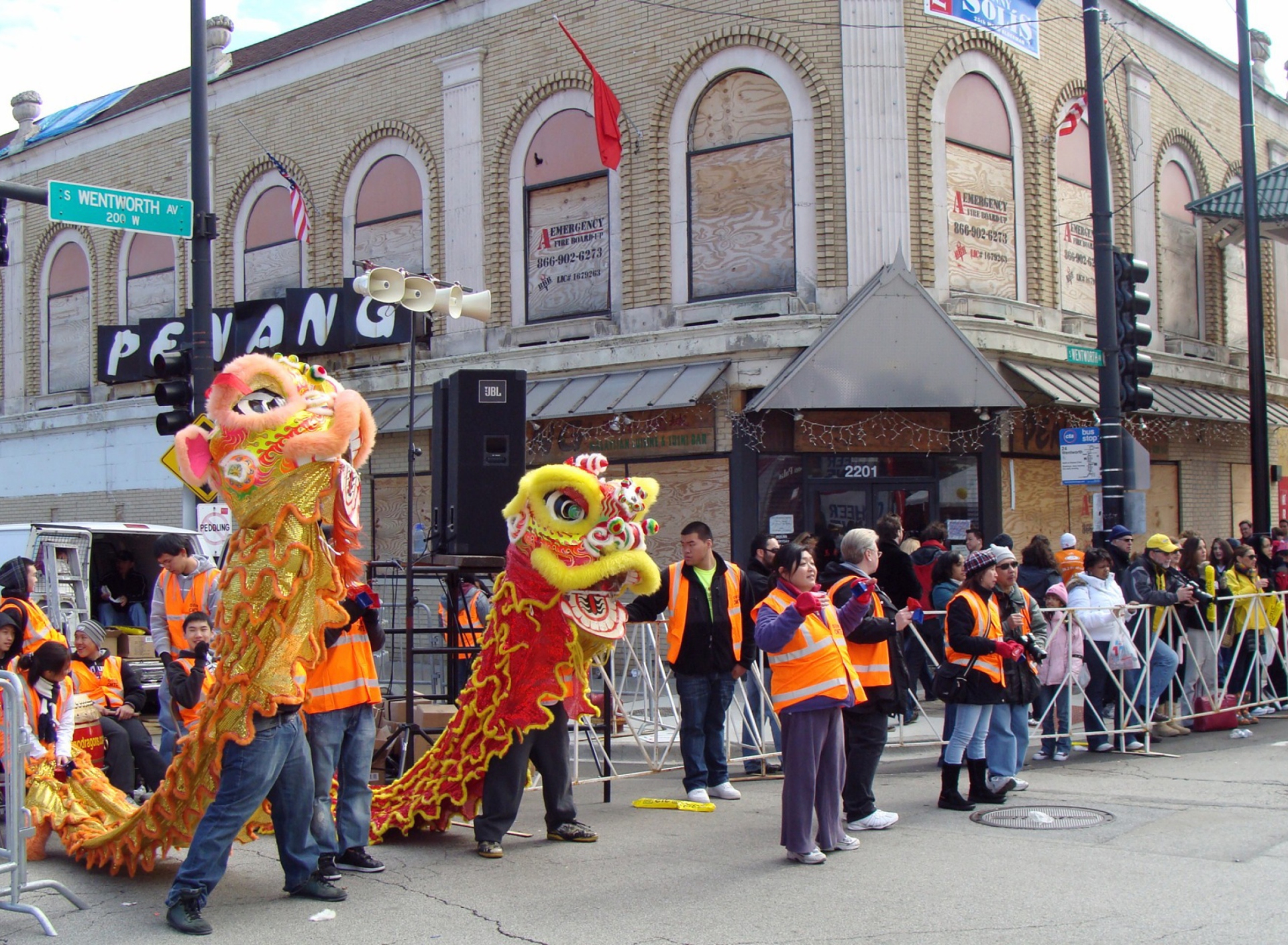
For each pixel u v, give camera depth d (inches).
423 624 500.7
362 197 687.1
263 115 733.3
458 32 644.1
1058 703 383.6
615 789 353.4
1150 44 713.6
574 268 605.9
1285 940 196.7
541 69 614.2
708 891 233.8
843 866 250.1
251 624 219.1
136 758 316.2
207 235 436.5
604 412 546.0
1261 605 438.0
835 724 258.7
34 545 401.4
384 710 332.5
